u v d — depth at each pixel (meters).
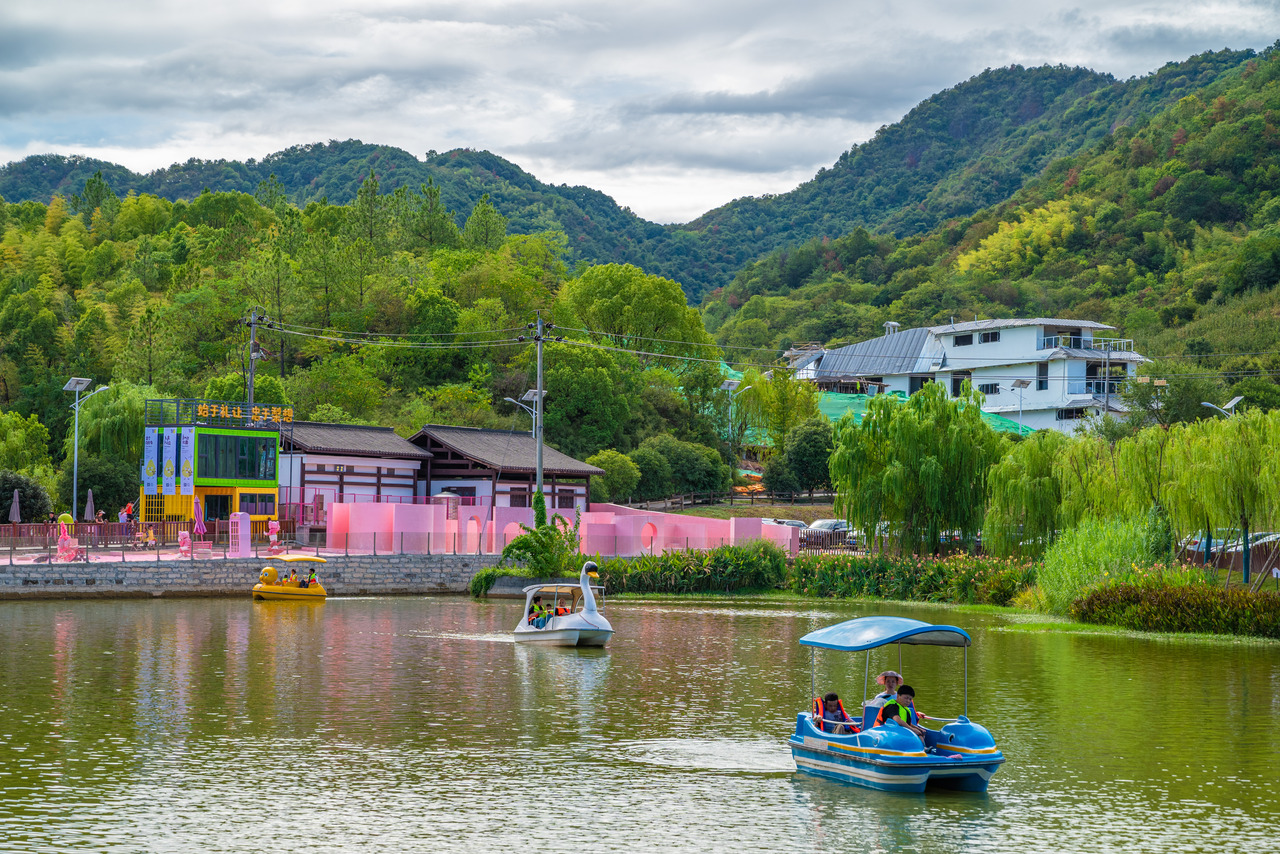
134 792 21.50
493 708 30.52
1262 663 40.47
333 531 73.62
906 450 71.81
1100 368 146.12
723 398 130.62
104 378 127.81
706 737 27.17
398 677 35.44
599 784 22.64
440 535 73.25
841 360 178.75
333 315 123.75
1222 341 162.62
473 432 93.94
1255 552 64.50
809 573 72.31
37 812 20.12
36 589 59.00
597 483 102.44
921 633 24.05
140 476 89.75
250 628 48.25
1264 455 53.38
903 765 21.94
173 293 142.25
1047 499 65.56
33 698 30.77
